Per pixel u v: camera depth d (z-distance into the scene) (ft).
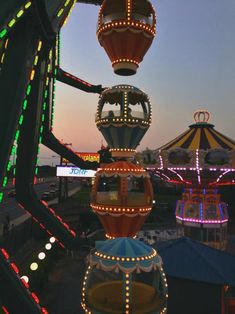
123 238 29.78
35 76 44.83
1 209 145.79
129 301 25.99
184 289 40.93
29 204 53.78
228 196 129.80
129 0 49.52
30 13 31.35
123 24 48.80
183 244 46.39
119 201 48.01
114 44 50.67
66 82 74.33
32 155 48.85
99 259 27.86
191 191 82.12
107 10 55.21
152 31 50.83
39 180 413.18
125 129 48.24
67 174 164.14
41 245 81.46
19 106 30.32
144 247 29.17
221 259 44.57
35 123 47.19
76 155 73.56
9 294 29.96
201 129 85.40
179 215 84.33
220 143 79.92
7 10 27.20
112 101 54.90
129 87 49.98
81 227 107.14
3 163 28.73
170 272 41.32
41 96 47.42
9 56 30.86
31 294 31.53
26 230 85.20
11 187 229.86
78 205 149.89
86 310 28.25
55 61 61.57
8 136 29.07
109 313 26.32
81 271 65.72
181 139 84.48
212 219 78.64
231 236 100.83
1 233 86.99
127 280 26.32
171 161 75.77
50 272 63.72
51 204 155.94
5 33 27.45
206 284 40.27
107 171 47.21
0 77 30.42
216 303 39.81
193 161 73.36
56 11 37.52
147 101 51.34
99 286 31.22
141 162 80.59
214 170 73.41
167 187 206.90
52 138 69.36
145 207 47.01
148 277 38.22
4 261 30.25
